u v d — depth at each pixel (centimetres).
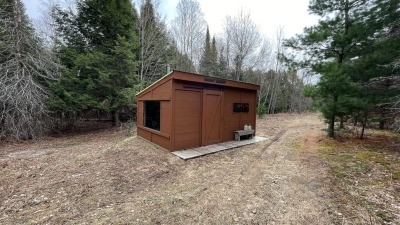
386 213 303
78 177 455
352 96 761
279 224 283
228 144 768
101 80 1135
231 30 2352
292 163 562
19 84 915
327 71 762
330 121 902
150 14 1664
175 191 391
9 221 290
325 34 748
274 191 387
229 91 820
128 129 1155
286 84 3119
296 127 1351
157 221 289
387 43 682
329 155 631
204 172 497
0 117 889
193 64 2300
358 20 745
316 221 289
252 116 959
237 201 349
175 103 630
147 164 542
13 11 928
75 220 292
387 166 507
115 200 355
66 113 1248
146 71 1548
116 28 1266
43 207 330
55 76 1062
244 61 2442
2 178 449
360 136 880
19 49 939
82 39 1245
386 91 718
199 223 285
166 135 654
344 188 394
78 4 1180
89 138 1040
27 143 897
